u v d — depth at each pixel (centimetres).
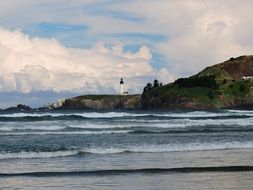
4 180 1762
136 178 1820
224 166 2138
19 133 3984
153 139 3400
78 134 3928
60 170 2038
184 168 2064
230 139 3416
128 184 1688
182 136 3697
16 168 2091
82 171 1983
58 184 1686
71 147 2798
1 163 2245
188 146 2955
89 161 2327
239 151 2783
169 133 4075
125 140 3316
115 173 1941
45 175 1886
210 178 1817
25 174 1903
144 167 2128
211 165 2197
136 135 3812
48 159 2400
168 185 1662
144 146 2922
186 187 1623
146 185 1666
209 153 2675
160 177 1841
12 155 2484
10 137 3566
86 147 2816
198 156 2536
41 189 1589
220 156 2538
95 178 1819
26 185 1662
